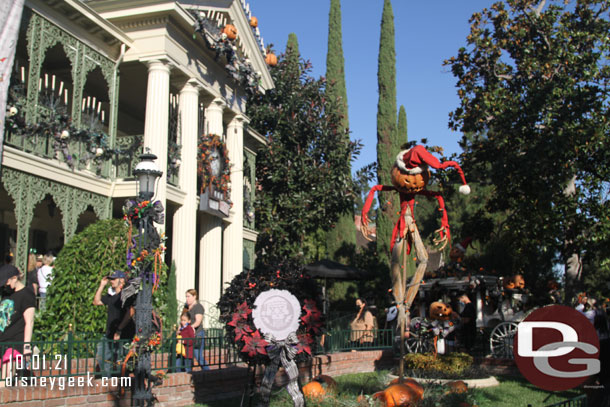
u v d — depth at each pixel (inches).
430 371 461.1
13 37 442.9
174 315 527.5
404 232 380.8
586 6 739.4
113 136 597.3
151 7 595.2
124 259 455.8
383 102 1266.0
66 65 664.4
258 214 1067.9
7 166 453.1
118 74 610.2
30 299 306.8
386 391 341.4
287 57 1182.3
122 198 613.0
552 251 989.2
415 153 369.4
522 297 663.1
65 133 516.7
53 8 517.3
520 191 785.6
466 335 581.3
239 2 727.1
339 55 1382.9
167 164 603.8
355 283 1184.2
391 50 1301.7
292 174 1077.1
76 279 433.4
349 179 1113.4
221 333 494.3
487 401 381.4
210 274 706.8
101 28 563.2
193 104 658.8
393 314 620.4
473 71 797.9
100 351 335.0
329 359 518.6
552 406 216.1
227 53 685.3
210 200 677.9
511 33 771.4
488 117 755.4
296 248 1069.1
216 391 396.5
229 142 785.6
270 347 292.0
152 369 359.6
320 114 1154.7
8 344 291.0
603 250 669.3
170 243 780.6
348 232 1269.7
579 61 703.1
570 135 647.1
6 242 649.6
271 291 298.7
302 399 294.0
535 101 679.1
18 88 480.4
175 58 623.5
